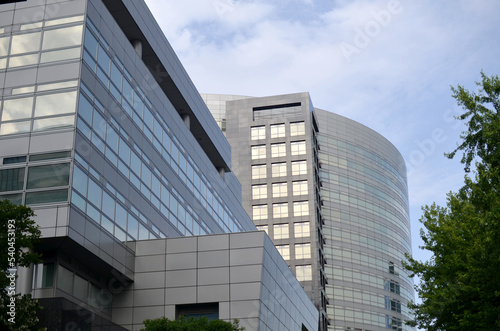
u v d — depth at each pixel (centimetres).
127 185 4941
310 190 13225
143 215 5191
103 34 4816
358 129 15825
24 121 4334
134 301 4984
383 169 16125
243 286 5000
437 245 3412
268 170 13512
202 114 7200
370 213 15100
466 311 2973
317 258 12681
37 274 4138
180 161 6206
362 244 14525
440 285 3331
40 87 4406
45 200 4094
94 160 4450
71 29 4528
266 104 13988
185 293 4997
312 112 14412
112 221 4644
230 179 8150
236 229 8019
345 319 13388
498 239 2797
